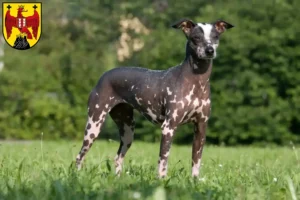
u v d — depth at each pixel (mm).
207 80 10219
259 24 33344
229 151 19750
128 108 11570
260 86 32656
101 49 41938
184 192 7547
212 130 32906
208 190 7617
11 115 34781
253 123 32406
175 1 39500
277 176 9977
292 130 33469
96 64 37062
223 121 32500
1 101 34844
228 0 35969
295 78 32625
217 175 10266
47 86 35312
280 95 33188
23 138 34875
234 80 32812
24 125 34906
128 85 10977
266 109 32281
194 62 10117
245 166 12750
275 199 7586
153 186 7930
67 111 35156
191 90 10133
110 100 11273
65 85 35938
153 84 10578
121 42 42594
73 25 42188
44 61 36219
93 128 11359
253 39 32344
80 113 35438
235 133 32406
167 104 10258
